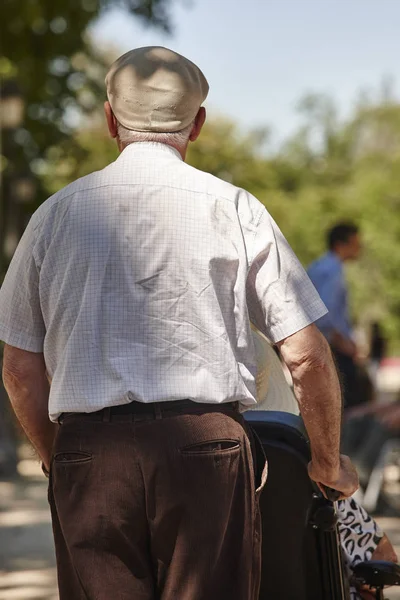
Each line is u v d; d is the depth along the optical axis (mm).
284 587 9906
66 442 8125
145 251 8211
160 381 8039
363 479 25953
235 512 8125
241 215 8484
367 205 115750
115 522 7973
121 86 8641
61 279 8328
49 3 36031
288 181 138250
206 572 7953
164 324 8109
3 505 28297
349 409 28438
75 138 52438
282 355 8453
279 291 8352
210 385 8086
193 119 8742
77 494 8062
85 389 8086
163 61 8633
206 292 8203
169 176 8406
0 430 33781
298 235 113938
